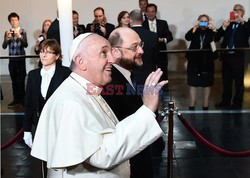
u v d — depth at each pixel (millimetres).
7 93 6160
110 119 1724
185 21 7875
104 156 1451
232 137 4867
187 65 6039
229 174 3850
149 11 6387
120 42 2365
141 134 1481
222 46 6375
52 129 1583
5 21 7918
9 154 4418
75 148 1461
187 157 4262
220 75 5957
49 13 7906
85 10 7871
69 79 1674
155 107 1531
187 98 6160
